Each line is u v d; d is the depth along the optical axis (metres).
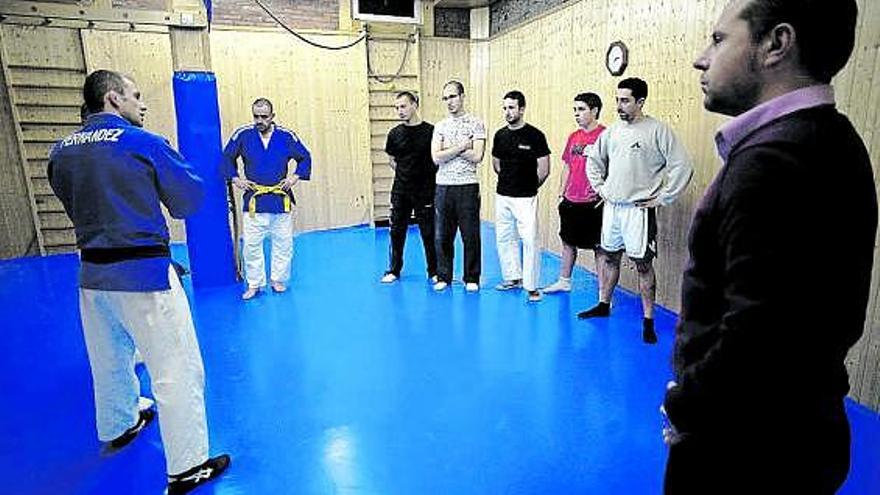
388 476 1.88
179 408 1.74
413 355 2.86
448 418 2.24
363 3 6.11
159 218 1.70
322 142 6.30
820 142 0.68
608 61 3.96
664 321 3.30
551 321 3.33
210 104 3.90
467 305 3.64
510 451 2.01
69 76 5.33
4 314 3.57
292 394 2.45
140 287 1.63
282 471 1.90
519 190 3.64
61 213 5.53
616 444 2.05
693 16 3.09
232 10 5.72
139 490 1.82
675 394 0.81
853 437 2.02
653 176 2.87
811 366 0.69
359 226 6.68
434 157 3.75
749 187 0.68
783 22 0.70
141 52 5.50
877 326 2.15
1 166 5.21
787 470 0.75
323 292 3.96
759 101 0.76
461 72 6.71
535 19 5.15
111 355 1.89
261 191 3.75
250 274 3.83
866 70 2.11
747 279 0.67
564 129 4.75
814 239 0.65
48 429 2.16
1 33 5.03
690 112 3.17
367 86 6.37
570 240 3.59
